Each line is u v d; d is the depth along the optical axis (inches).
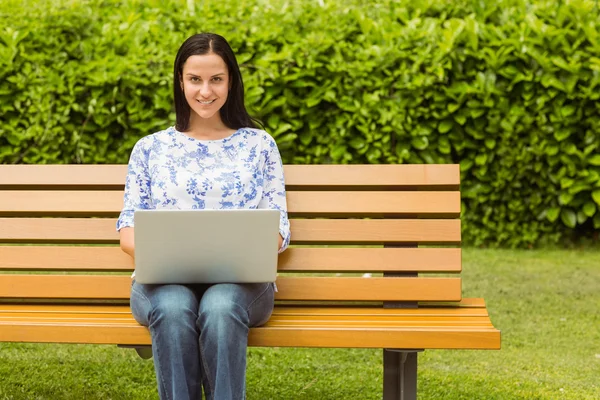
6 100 430.3
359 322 203.6
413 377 207.0
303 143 437.1
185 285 203.2
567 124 419.2
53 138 430.6
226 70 213.6
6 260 231.6
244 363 189.3
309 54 424.2
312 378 266.2
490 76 420.8
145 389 255.0
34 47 433.7
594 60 406.9
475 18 440.1
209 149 218.7
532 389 253.3
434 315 213.6
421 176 230.7
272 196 219.8
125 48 436.8
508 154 428.1
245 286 197.2
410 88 420.2
